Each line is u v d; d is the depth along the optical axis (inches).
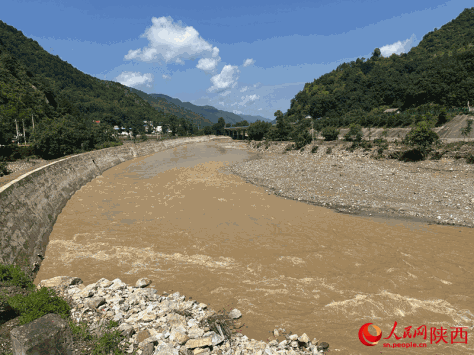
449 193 1571.1
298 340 584.1
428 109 4062.5
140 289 767.7
